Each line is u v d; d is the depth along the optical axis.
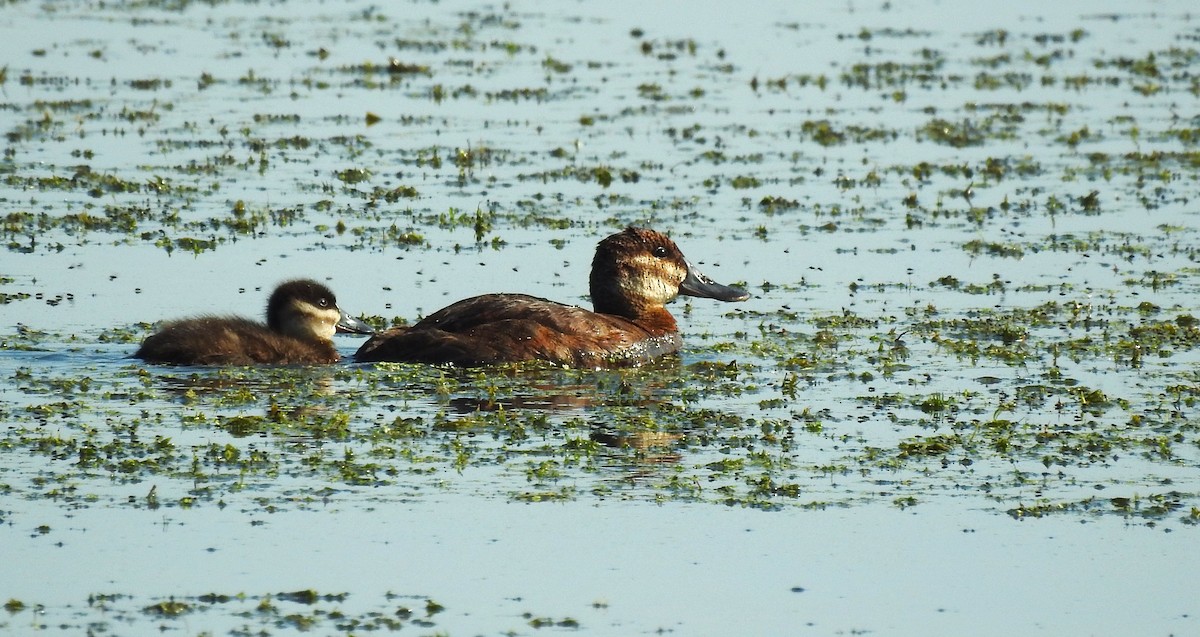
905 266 20.52
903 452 13.37
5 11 38.75
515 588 10.59
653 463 13.10
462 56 34.72
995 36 37.59
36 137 26.80
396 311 18.23
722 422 14.31
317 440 13.54
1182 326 17.69
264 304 18.33
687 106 30.36
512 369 16.08
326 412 14.41
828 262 20.69
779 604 10.43
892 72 33.44
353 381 15.58
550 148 27.00
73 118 28.20
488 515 11.83
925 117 29.55
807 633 10.02
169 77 31.95
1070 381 15.60
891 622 10.20
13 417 13.96
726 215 23.06
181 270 19.67
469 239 21.52
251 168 25.19
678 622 10.14
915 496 12.34
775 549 11.30
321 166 25.45
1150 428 14.02
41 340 16.66
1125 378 15.74
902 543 11.43
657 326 17.56
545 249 21.05
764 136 28.08
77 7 39.78
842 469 12.98
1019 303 18.81
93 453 12.95
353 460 12.99
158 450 13.11
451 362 16.16
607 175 24.72
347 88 31.34
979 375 15.96
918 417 14.46
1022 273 20.16
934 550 11.30
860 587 10.69
